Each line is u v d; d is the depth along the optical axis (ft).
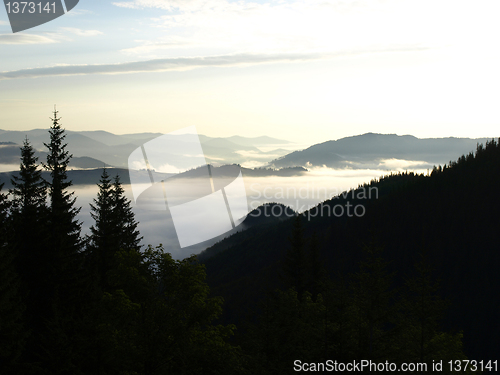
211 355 66.28
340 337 88.84
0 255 77.97
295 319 103.91
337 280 96.37
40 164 123.54
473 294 426.92
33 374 64.95
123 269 83.92
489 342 359.46
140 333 63.05
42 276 101.55
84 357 61.00
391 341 95.66
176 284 83.20
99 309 72.08
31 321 94.17
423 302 94.02
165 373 60.75
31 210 109.60
